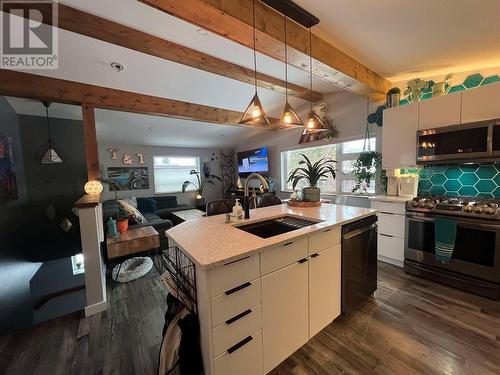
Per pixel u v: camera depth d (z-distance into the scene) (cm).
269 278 134
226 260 112
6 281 243
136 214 407
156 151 611
